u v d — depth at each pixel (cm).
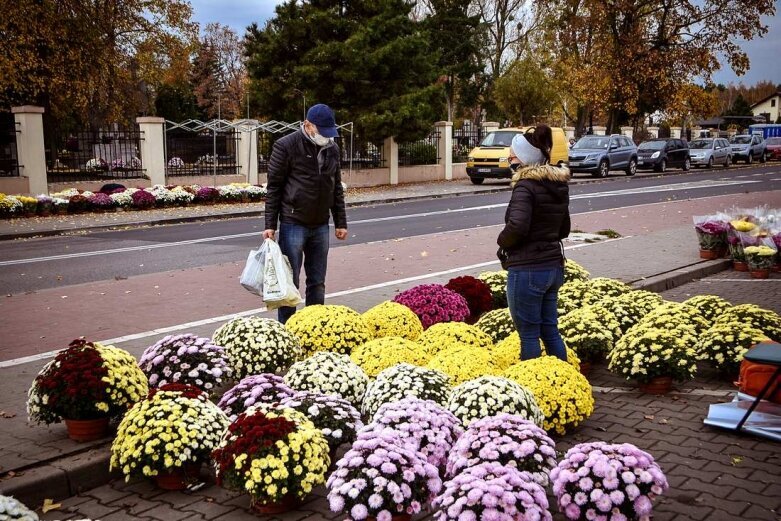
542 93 4428
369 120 2864
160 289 974
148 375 516
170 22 3328
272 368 558
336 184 716
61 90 2861
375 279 1023
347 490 346
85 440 464
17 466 420
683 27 4338
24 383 585
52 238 1612
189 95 5591
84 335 733
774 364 457
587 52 4481
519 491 332
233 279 1045
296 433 390
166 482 424
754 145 4734
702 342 623
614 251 1241
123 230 1758
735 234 1128
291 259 692
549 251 536
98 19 2962
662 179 3244
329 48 2864
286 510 398
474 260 1180
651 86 4425
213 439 418
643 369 574
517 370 505
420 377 484
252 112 3400
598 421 527
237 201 2419
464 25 5028
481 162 3077
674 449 473
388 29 3055
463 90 5316
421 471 357
